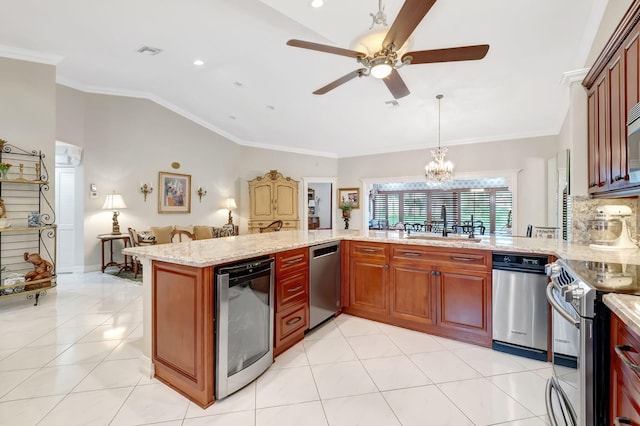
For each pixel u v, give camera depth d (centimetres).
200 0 304
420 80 414
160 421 161
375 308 296
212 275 176
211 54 411
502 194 834
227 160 740
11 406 172
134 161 583
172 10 321
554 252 210
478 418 163
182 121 651
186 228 662
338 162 808
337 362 223
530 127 552
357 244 307
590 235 248
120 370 212
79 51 402
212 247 228
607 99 196
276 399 180
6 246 356
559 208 420
